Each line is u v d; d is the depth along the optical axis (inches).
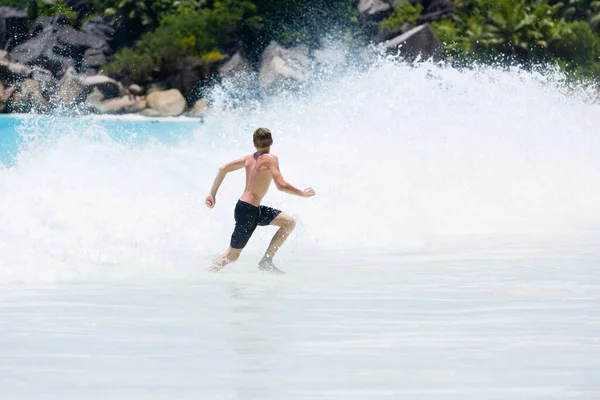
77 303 987.3
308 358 749.3
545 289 1079.0
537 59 6392.7
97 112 5497.1
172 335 834.8
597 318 906.1
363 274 1194.0
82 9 6501.0
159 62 5866.1
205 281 1130.7
